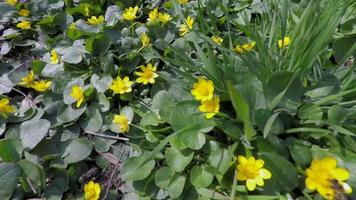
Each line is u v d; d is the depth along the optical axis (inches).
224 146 12.8
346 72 13.3
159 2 22.4
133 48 18.4
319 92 12.7
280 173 11.1
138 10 22.1
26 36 21.8
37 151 14.7
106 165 14.6
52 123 16.0
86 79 17.7
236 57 14.8
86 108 16.0
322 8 13.5
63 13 21.5
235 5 20.4
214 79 12.8
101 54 18.0
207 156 12.8
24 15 22.0
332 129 11.9
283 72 11.7
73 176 14.1
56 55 18.2
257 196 10.9
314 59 11.7
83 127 15.7
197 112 13.0
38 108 16.5
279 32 15.7
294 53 12.3
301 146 11.7
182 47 17.9
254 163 11.0
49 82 17.2
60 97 16.9
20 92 17.8
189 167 12.8
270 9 16.1
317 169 10.1
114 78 17.4
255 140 12.1
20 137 14.6
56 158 14.3
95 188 12.7
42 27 21.5
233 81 12.9
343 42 15.8
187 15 20.0
